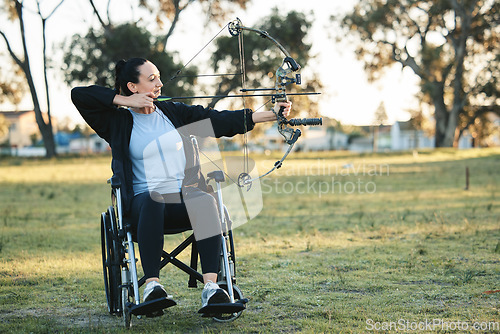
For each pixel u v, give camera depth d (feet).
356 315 11.62
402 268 15.87
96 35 109.70
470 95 146.41
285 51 11.76
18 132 243.81
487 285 13.84
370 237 21.54
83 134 241.35
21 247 20.48
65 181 55.67
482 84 143.95
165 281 15.24
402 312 11.82
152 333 10.84
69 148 242.99
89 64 109.91
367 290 13.78
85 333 10.92
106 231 11.75
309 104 117.60
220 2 107.34
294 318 11.68
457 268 15.66
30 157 114.42
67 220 28.17
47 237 22.49
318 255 18.20
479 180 50.16
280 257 17.99
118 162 11.35
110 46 105.70
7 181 55.93
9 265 17.31
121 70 12.01
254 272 15.90
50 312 12.59
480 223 24.20
